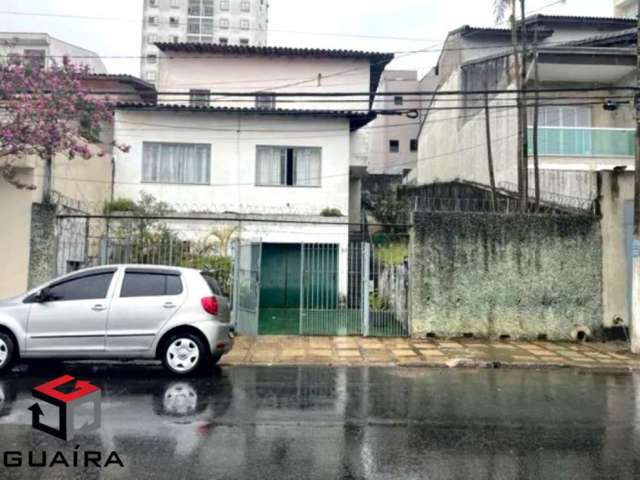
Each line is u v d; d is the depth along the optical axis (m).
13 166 11.52
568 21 25.19
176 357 8.09
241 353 10.21
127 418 5.85
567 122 18.59
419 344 11.36
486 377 8.64
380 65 22.62
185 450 4.86
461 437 5.38
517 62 15.56
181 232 17.27
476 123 21.14
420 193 24.20
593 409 6.59
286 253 17.80
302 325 12.46
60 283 8.15
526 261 12.16
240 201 18.27
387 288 13.81
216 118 18.38
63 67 12.16
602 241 12.22
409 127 44.41
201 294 8.24
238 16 74.75
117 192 17.94
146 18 72.31
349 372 8.86
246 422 5.77
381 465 4.59
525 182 14.94
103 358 8.05
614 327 12.03
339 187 18.39
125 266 8.33
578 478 4.38
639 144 10.85
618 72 18.00
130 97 21.38
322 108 21.97
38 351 7.87
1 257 11.54
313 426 5.68
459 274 12.11
